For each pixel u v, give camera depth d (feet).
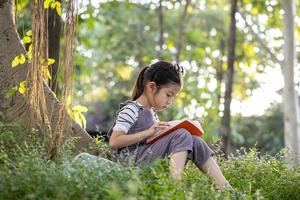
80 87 52.42
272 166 19.83
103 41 65.05
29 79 19.58
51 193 13.75
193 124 17.80
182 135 17.48
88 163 15.29
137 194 13.80
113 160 18.29
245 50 59.57
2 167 16.19
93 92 72.64
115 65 68.18
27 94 19.54
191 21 66.69
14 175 14.48
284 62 50.49
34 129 18.88
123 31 64.49
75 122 20.08
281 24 55.26
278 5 54.08
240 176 19.27
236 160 20.22
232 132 69.36
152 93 18.65
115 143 17.98
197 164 17.71
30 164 14.71
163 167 15.98
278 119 78.69
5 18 20.61
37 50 19.43
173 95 18.78
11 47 20.49
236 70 67.41
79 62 38.83
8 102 19.76
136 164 16.81
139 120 18.39
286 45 50.39
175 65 18.93
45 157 16.46
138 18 65.36
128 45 64.23
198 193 14.98
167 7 61.16
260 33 57.36
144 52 63.21
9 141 18.25
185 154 17.26
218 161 20.49
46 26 19.61
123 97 71.36
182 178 16.53
